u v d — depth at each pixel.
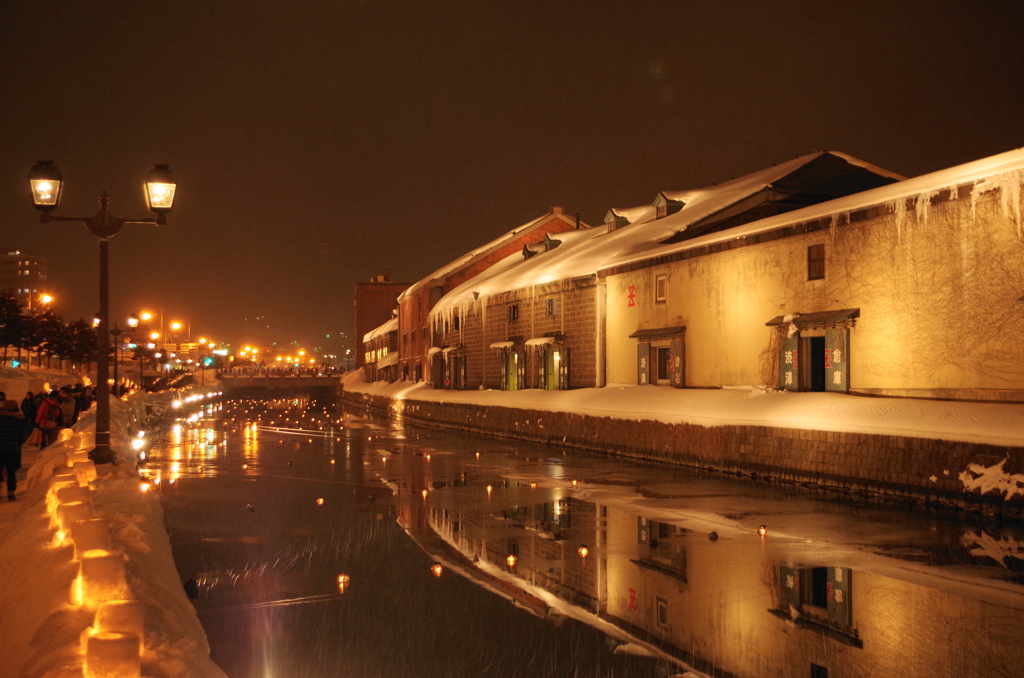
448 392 46.41
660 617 8.18
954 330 17.34
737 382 24.20
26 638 5.31
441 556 11.13
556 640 7.50
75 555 5.73
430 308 55.78
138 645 3.67
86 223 15.46
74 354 73.81
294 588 9.44
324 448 29.33
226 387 98.81
